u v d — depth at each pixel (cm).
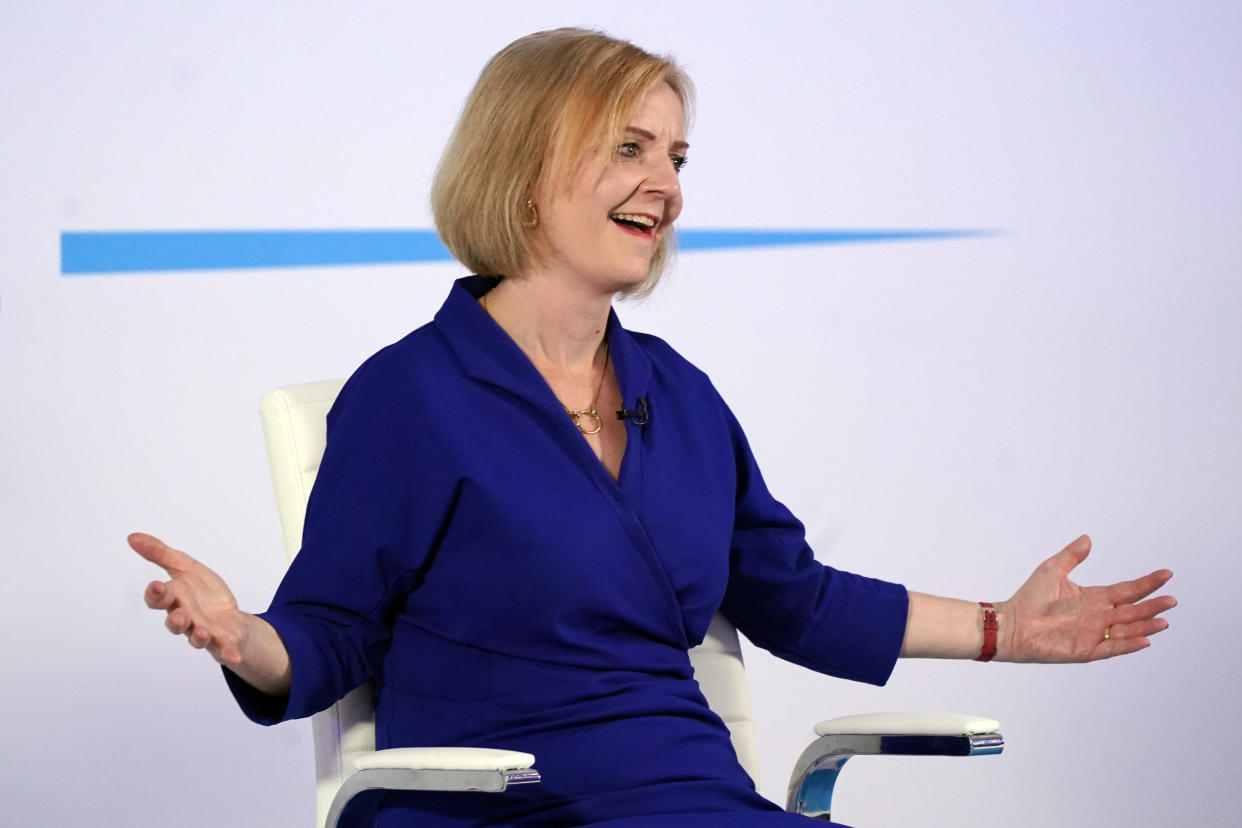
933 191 945
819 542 916
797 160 916
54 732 776
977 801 950
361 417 535
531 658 519
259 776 822
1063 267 967
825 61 923
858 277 928
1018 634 609
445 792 511
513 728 516
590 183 532
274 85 816
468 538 519
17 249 770
